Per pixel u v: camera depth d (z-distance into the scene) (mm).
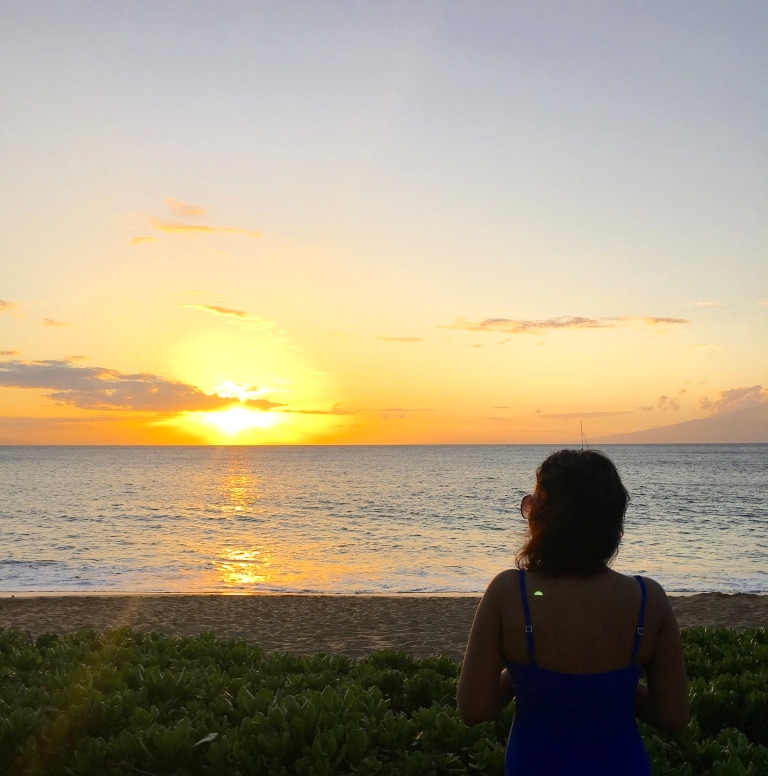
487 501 49625
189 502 48500
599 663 2182
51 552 25109
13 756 3447
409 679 4590
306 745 3428
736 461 137750
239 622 13039
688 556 24594
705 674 5125
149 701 4215
